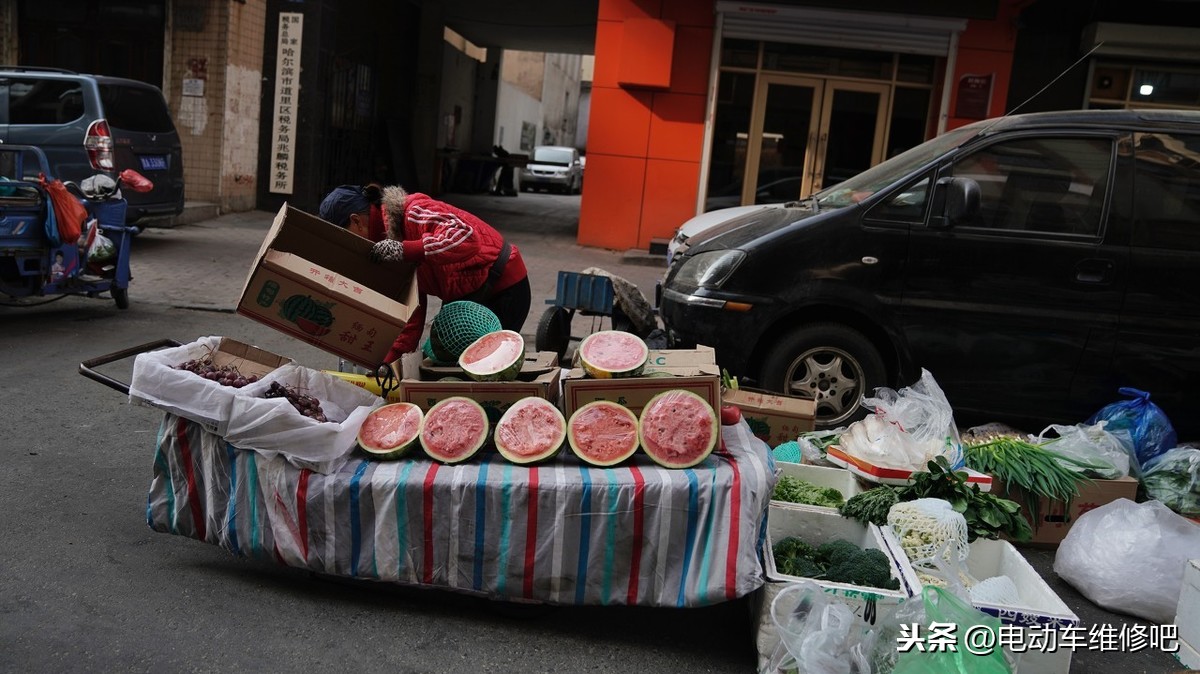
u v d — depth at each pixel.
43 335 7.23
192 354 3.81
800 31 13.10
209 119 14.05
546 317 7.16
